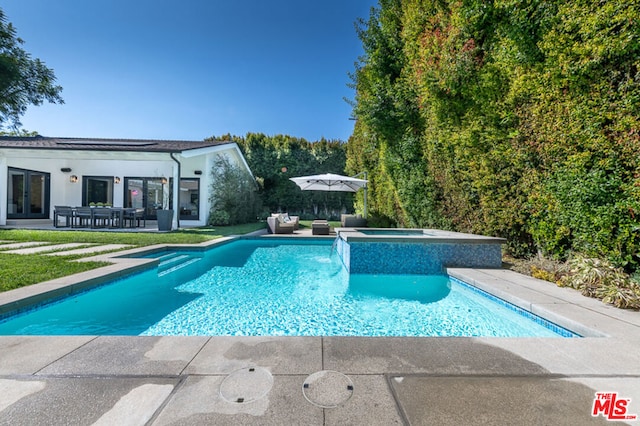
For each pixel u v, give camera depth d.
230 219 15.32
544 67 4.59
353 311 4.00
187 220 14.45
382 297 4.58
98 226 12.18
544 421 1.47
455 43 6.52
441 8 7.13
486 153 6.08
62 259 5.36
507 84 5.45
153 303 4.25
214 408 1.54
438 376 1.88
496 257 5.65
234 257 7.71
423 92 7.84
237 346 2.25
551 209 4.81
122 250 6.49
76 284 3.83
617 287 3.44
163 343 2.28
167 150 11.16
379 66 10.02
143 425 1.41
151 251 6.76
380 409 1.56
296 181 12.50
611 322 2.81
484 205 6.30
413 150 8.66
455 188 7.23
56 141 13.80
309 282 5.40
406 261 5.79
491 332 3.36
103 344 2.25
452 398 1.66
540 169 5.00
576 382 1.83
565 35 4.17
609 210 3.90
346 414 1.51
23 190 12.82
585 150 4.11
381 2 10.25
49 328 3.36
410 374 1.90
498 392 1.72
